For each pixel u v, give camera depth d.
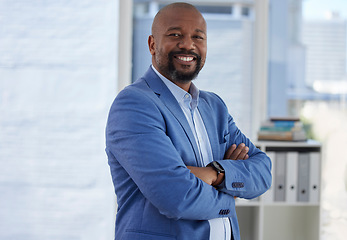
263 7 3.69
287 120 3.34
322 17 3.73
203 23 1.75
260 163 1.83
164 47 1.70
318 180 3.25
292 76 3.74
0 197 3.59
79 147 3.61
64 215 3.62
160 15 1.74
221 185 1.67
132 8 3.64
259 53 3.71
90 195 3.63
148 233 1.56
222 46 3.70
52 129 3.59
